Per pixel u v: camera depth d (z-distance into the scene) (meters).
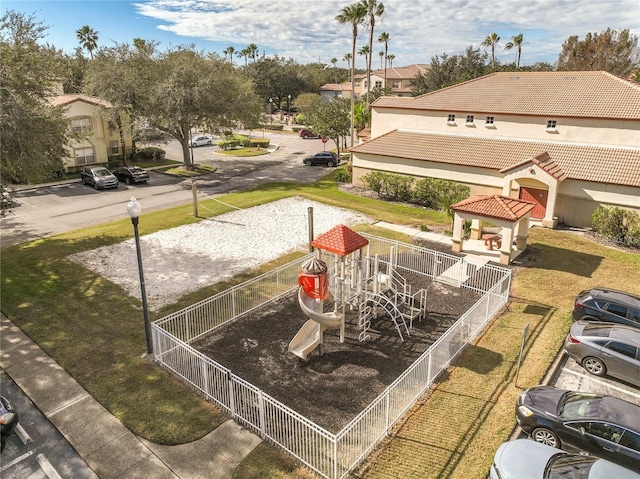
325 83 133.50
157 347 13.95
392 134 36.16
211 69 42.34
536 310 17.44
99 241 24.78
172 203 33.47
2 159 22.12
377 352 14.61
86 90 42.22
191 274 20.61
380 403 10.88
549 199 26.30
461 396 12.44
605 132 27.58
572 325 14.73
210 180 42.03
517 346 14.98
